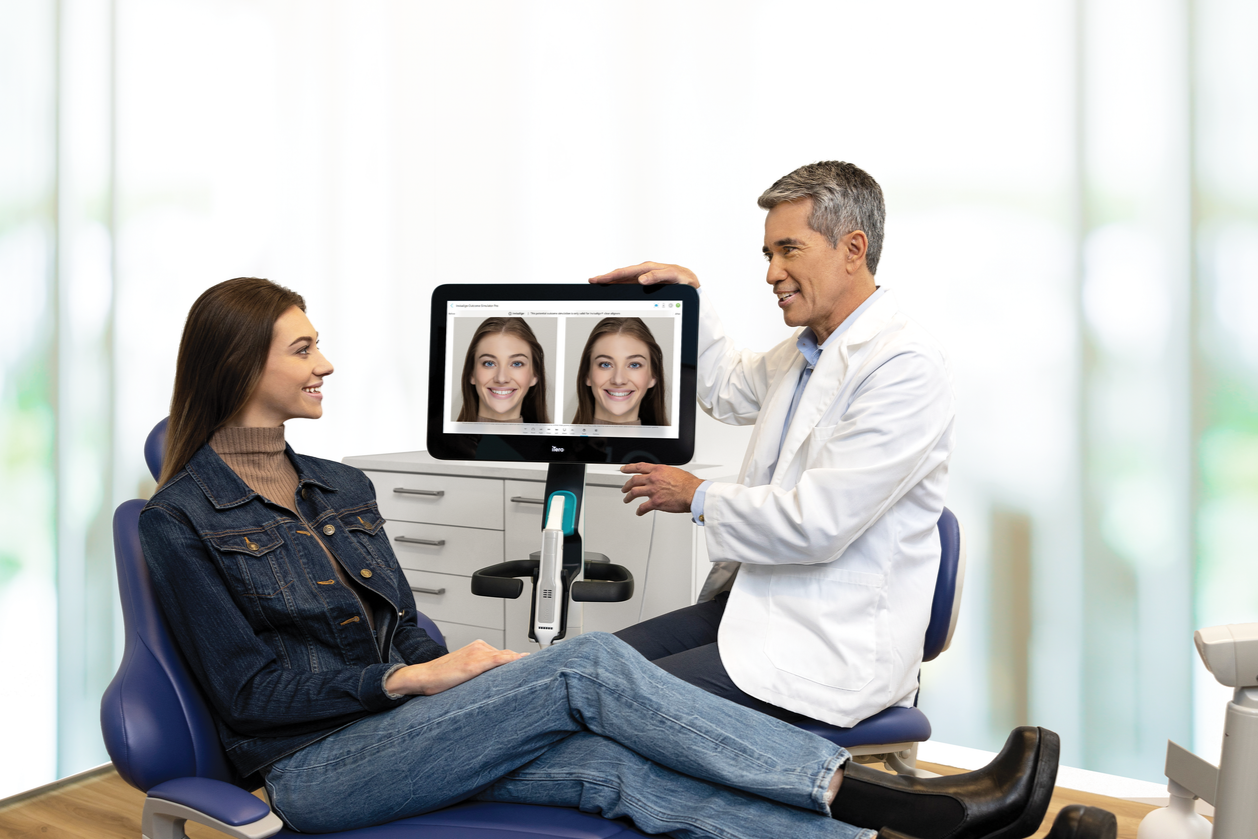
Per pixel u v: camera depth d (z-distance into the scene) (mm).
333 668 1473
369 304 3279
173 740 1336
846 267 1701
